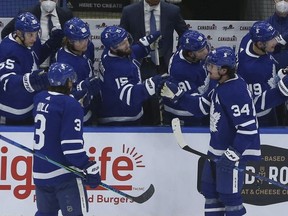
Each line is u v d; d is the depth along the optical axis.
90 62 18.38
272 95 16.45
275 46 18.23
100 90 17.59
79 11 25.44
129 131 17.52
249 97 14.77
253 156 15.19
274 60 18.23
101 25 22.23
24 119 17.78
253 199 17.73
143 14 20.31
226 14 28.73
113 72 17.11
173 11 20.39
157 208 17.75
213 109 15.25
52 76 14.52
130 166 17.62
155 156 17.62
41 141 14.54
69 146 14.19
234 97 14.67
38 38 19.05
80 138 14.32
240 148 14.70
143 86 16.55
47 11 20.16
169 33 20.41
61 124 14.32
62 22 20.55
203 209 17.77
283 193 17.80
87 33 17.11
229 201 15.46
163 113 18.55
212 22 22.80
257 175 16.16
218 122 15.15
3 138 15.54
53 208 15.36
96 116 18.31
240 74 17.23
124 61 17.19
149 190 16.97
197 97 16.12
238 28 22.84
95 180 14.59
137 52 18.69
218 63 14.70
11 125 17.70
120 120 17.78
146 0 20.28
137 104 17.02
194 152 15.92
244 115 14.65
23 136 17.28
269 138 17.58
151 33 20.16
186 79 17.38
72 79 14.70
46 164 14.67
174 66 17.55
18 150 17.31
